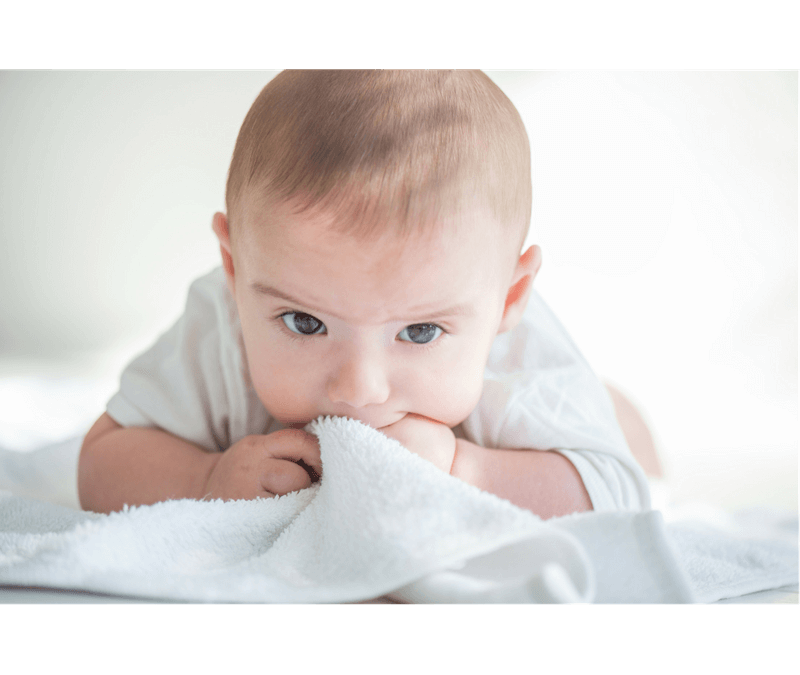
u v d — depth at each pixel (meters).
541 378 0.88
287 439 0.72
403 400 0.72
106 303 2.28
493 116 0.74
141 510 0.62
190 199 2.29
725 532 0.85
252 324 0.73
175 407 0.89
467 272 0.69
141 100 2.26
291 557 0.60
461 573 0.53
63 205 2.25
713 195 2.02
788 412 1.49
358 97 0.70
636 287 2.05
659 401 1.58
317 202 0.66
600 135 2.10
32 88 2.22
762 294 1.93
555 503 0.77
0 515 0.74
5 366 1.82
